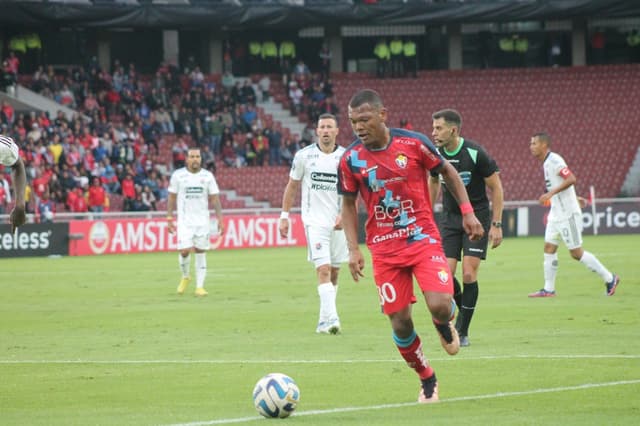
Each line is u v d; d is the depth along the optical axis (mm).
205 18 89125
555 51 103500
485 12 93438
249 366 20422
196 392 17703
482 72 98812
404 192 16250
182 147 79750
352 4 92250
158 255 63844
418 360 16469
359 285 40188
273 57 99438
